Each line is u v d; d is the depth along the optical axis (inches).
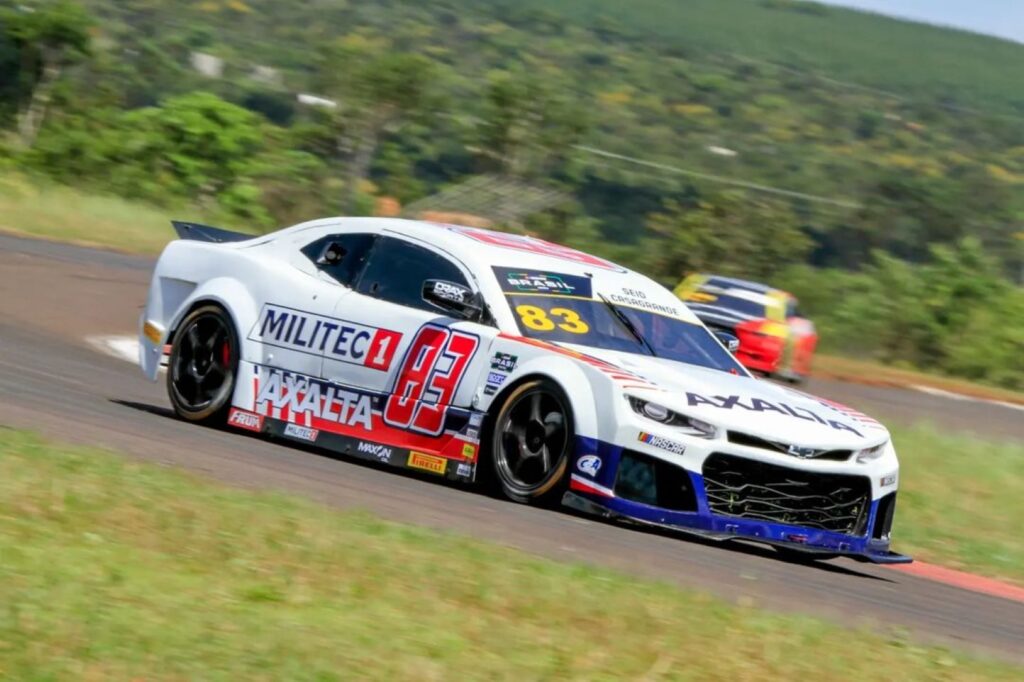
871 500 958.4
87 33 6328.7
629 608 623.5
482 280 1031.6
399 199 6520.7
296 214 5772.6
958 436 1895.9
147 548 608.7
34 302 2010.3
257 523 674.2
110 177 5521.7
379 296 1073.5
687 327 1097.4
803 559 995.9
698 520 899.4
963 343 5408.5
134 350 1766.7
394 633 533.3
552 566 689.6
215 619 514.3
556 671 518.9
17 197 3799.2
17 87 6067.9
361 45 7022.6
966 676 604.1
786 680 550.0
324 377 1068.5
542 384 958.4
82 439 901.8
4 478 681.0
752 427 917.2
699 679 534.6
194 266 1173.7
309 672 473.4
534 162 6850.4
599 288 1077.8
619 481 913.5
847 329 5423.2
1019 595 1034.1
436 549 684.1
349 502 833.5
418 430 1015.6
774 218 5792.3
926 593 940.6
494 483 978.7
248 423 1104.2
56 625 479.8
